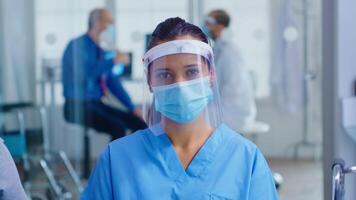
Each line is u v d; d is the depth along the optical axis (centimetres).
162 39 111
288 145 421
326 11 205
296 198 337
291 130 420
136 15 424
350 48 195
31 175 334
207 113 115
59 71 377
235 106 322
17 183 119
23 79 365
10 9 365
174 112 111
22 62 367
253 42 412
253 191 111
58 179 351
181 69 110
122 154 114
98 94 367
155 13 423
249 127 346
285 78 409
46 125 363
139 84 396
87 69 362
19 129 317
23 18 372
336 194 126
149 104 117
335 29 197
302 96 409
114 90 374
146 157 113
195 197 108
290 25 401
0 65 356
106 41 373
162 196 109
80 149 374
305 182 369
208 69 114
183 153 113
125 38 422
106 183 113
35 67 373
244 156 113
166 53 109
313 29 397
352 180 191
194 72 111
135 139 116
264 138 419
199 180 110
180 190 109
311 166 406
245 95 332
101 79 368
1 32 360
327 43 206
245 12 411
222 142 115
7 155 119
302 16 399
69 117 363
